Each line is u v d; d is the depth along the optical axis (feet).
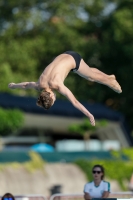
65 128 349.82
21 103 305.94
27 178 215.31
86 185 139.23
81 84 446.60
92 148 367.45
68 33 436.76
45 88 102.37
